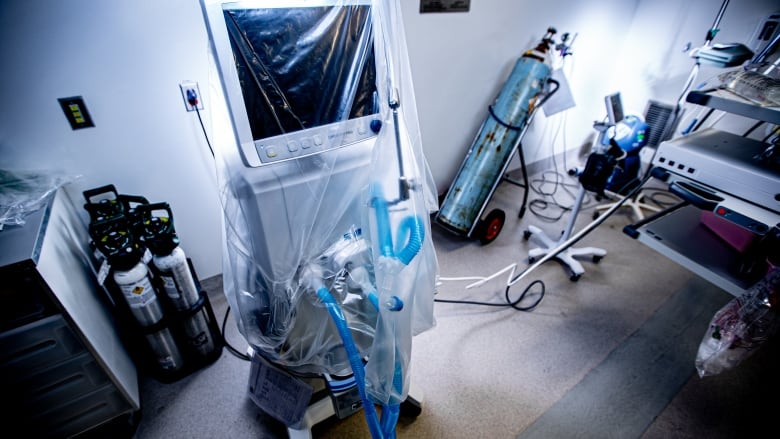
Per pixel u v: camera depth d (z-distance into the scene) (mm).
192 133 1360
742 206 982
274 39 694
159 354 1268
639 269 2029
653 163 1211
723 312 1239
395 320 701
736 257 1122
